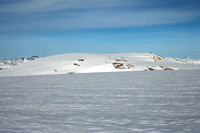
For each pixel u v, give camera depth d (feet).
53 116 51.16
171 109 56.18
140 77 218.18
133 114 51.39
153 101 69.82
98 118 48.08
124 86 126.41
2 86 155.94
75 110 57.98
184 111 53.36
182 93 87.71
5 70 561.02
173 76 220.84
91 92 100.99
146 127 40.19
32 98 85.46
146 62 581.53
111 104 66.23
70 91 107.96
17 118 49.85
